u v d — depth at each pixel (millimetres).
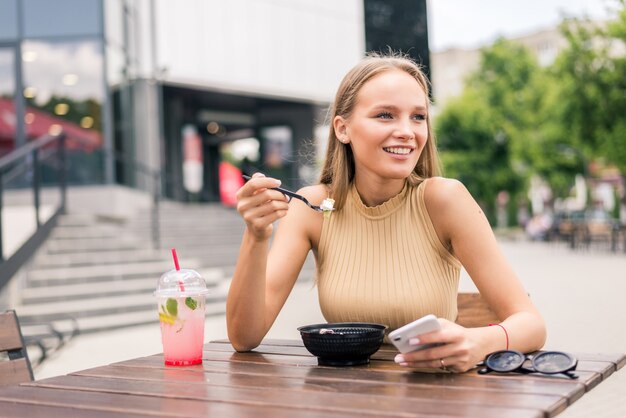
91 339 7527
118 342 7289
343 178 2289
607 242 21641
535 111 35000
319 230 2350
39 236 9570
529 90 35375
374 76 2111
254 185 1957
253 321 2125
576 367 1778
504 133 36781
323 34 21625
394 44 3250
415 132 2082
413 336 1687
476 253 2137
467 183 36688
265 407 1485
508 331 1894
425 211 2215
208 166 24047
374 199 2266
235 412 1451
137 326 8406
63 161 11391
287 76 20922
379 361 1951
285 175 22750
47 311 8336
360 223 2266
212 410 1476
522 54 38062
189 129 22406
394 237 2221
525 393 1528
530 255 21141
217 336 7105
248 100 22328
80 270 9500
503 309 2090
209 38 19531
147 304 8992
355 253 2246
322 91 21578
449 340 1689
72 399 1623
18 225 10375
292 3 21062
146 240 12016
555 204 41875
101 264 10086
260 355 2111
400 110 2066
